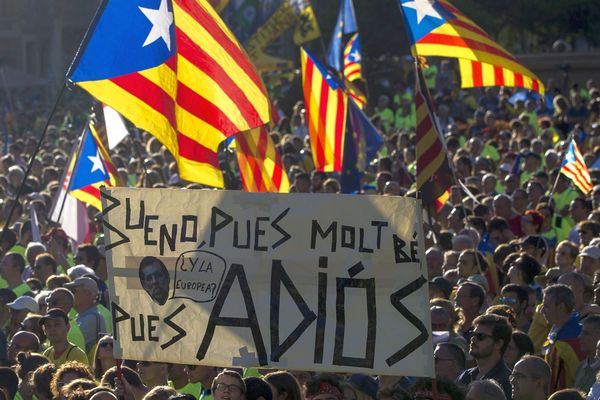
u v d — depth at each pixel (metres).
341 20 44.03
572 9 81.31
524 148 41.41
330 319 12.49
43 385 15.52
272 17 46.22
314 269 12.54
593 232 24.25
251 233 12.69
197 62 18.58
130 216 12.89
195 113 18.61
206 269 12.76
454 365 15.38
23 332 17.77
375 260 12.41
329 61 44.28
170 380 16.61
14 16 124.31
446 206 29.22
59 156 43.03
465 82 26.52
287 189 24.98
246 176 24.72
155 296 12.85
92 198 28.06
